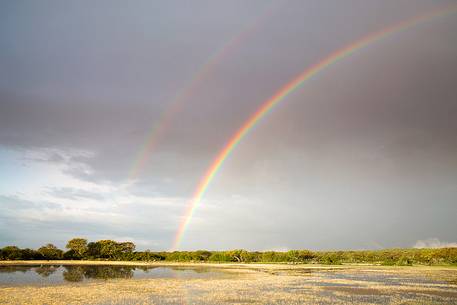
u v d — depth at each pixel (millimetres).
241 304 41594
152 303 41656
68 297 45469
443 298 46594
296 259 194625
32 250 183625
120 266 135625
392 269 117938
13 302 41031
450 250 165125
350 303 42531
